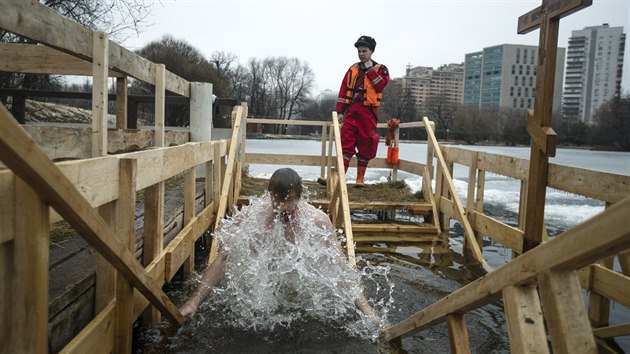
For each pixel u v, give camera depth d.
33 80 12.77
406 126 9.40
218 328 3.29
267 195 3.86
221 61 57.59
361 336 3.27
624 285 3.55
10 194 1.74
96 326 2.47
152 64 5.50
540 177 4.54
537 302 1.82
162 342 3.14
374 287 4.60
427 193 8.11
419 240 6.86
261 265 3.69
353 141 8.56
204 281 3.71
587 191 4.08
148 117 27.64
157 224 3.59
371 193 8.59
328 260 3.77
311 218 3.79
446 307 2.44
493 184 14.22
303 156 9.58
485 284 2.06
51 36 3.12
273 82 71.38
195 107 7.96
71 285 2.64
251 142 34.94
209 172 6.22
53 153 4.00
